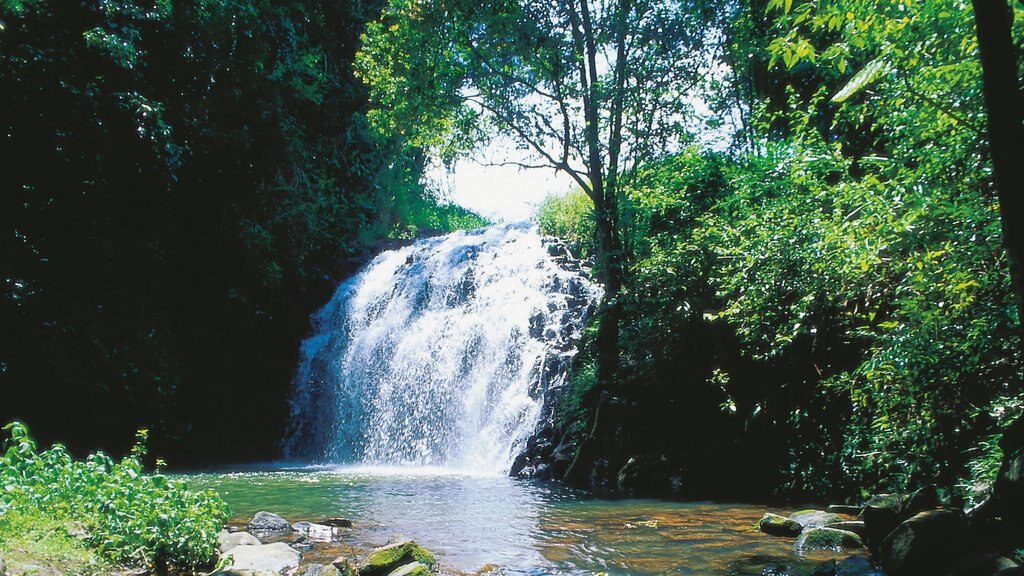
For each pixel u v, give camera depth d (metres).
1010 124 3.93
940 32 6.07
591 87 13.05
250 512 8.68
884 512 5.90
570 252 18.77
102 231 14.95
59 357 14.16
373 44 14.88
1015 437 5.13
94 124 13.47
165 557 5.33
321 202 22.25
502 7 13.08
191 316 18.36
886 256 7.60
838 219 8.03
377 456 17.53
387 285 20.62
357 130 25.31
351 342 19.91
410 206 28.47
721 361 10.76
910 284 6.80
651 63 13.23
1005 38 3.96
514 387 15.30
